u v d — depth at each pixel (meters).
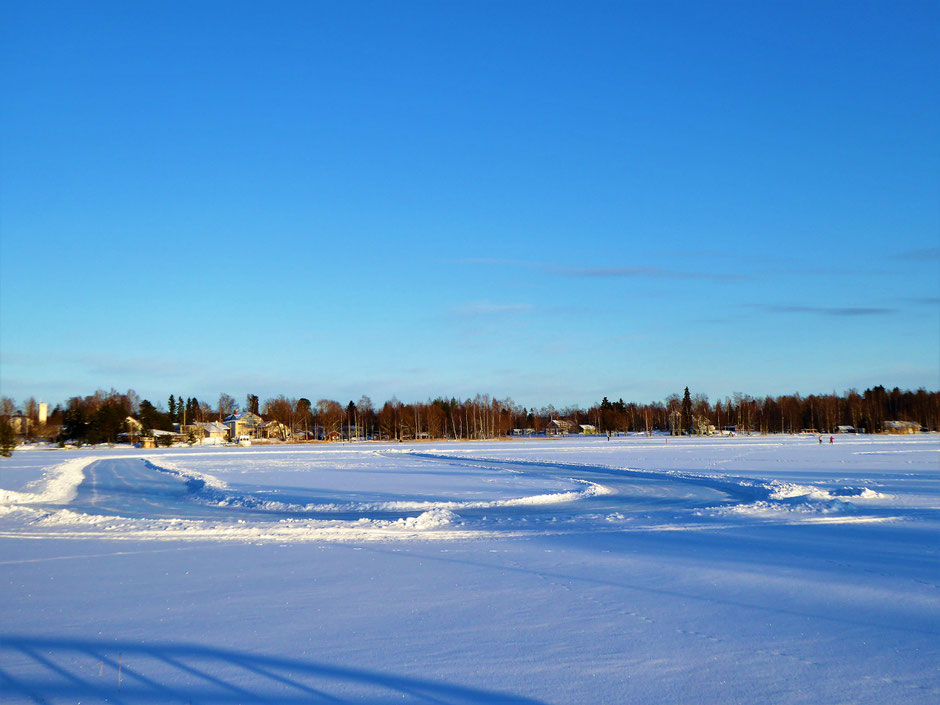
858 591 10.88
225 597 10.70
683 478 34.31
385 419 128.25
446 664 7.60
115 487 32.66
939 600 10.29
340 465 46.28
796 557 13.75
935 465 42.03
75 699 6.68
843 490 25.33
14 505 25.05
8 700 6.66
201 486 31.12
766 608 9.90
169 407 145.25
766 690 6.80
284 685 7.01
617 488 29.66
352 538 16.53
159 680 7.18
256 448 81.25
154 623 9.28
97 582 11.83
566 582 11.64
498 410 135.00
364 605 10.17
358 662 7.68
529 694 6.73
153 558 14.05
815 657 7.79
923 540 15.72
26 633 8.88
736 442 85.38
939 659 7.70
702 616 9.50
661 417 160.25
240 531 17.45
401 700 6.60
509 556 14.07
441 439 121.88
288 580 11.92
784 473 36.31
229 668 7.52
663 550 14.66
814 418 143.62
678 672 7.32
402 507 23.30
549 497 25.61
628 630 8.84
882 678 7.12
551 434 146.00
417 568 12.90
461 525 18.69
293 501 24.98
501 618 9.44
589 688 6.87
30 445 96.06
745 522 18.91
